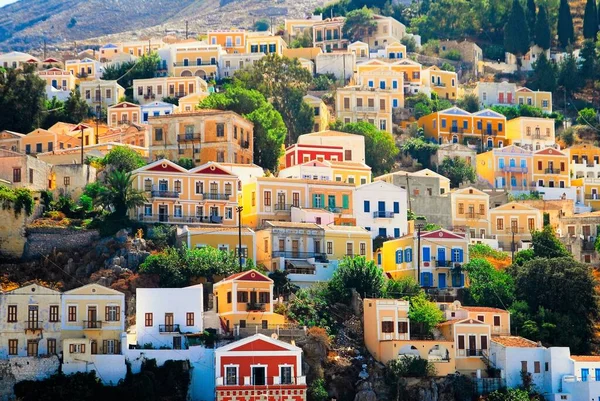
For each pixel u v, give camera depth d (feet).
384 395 596.70
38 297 571.69
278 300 636.89
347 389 596.70
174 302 590.96
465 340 625.41
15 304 569.23
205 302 628.69
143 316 586.86
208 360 572.51
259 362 568.00
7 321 567.59
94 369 561.84
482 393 611.47
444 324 632.79
